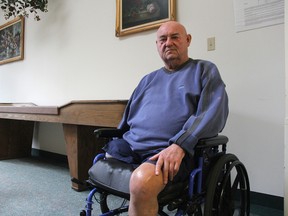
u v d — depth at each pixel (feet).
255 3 5.24
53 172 7.76
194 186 3.14
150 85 4.17
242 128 5.42
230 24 5.57
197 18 6.04
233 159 3.64
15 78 11.56
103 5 8.04
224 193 3.44
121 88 7.61
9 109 7.86
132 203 2.67
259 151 5.24
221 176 3.37
